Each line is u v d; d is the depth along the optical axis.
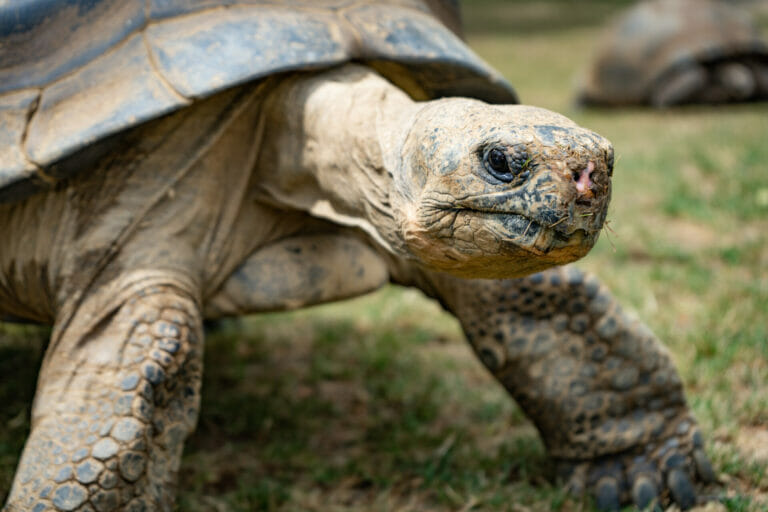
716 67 9.58
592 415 2.48
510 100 2.62
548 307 2.44
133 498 1.95
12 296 2.38
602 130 8.09
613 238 4.75
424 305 4.24
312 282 2.33
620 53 9.74
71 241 2.15
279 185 2.26
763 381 3.06
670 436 2.50
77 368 2.05
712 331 3.41
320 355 3.68
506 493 2.51
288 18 2.17
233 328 3.99
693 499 2.43
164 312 2.06
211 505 2.48
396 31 2.29
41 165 2.02
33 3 2.19
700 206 5.20
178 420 2.04
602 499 2.47
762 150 6.48
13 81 2.14
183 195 2.16
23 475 1.95
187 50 2.07
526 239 1.57
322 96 2.10
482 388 3.33
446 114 1.72
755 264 4.30
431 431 2.96
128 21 2.14
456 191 1.63
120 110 2.01
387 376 3.46
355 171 1.99
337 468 2.72
